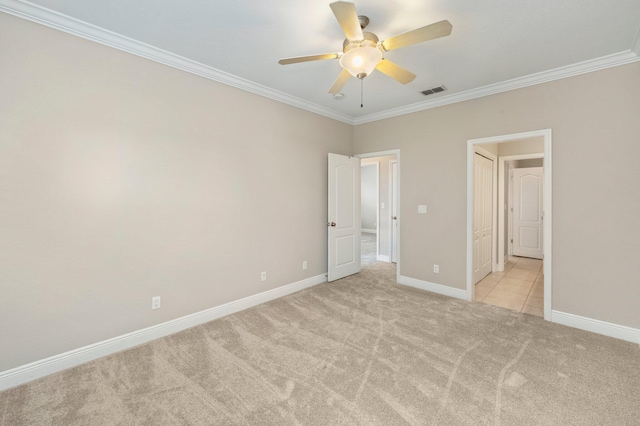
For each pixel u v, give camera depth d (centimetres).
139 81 250
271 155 356
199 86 289
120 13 205
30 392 191
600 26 217
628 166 258
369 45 188
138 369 216
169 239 271
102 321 235
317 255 423
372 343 253
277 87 339
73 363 221
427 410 173
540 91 301
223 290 313
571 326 286
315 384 198
